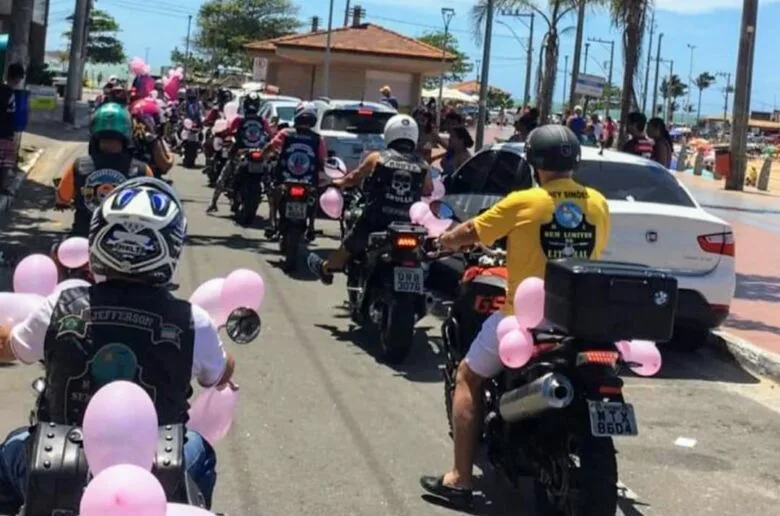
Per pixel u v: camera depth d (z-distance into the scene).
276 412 6.93
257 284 3.89
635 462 6.64
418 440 6.59
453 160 14.04
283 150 11.92
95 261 3.43
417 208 7.66
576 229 5.26
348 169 17.05
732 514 5.86
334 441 6.46
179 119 25.69
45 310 3.44
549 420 5.02
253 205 14.94
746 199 27.97
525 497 5.81
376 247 8.34
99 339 3.33
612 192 9.09
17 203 15.03
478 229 5.31
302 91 48.47
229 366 3.63
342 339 9.00
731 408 8.02
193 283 10.66
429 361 8.47
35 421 3.52
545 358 4.93
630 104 15.92
